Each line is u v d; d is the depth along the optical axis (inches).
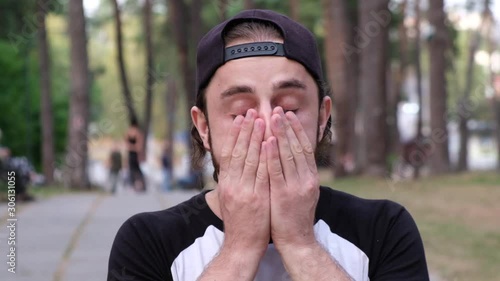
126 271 78.1
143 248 78.5
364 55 850.1
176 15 1047.0
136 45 1680.6
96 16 1541.6
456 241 366.0
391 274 77.9
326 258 73.9
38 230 391.2
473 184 656.4
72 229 399.2
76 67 791.7
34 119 1199.6
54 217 447.8
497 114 1662.2
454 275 287.0
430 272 298.0
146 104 1202.6
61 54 1717.5
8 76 1113.4
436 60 840.3
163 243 78.4
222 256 74.2
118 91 2182.6
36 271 287.7
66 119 1368.1
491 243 358.9
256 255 74.0
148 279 77.9
